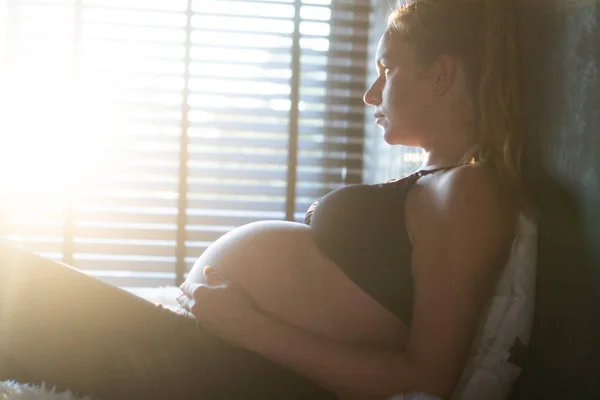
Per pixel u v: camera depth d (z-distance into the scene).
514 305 0.87
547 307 0.88
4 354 0.78
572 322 0.81
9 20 1.98
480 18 0.94
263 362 0.82
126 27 2.01
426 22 0.95
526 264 0.87
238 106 2.03
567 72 0.84
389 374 0.81
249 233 0.97
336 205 0.92
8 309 0.77
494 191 0.85
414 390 0.81
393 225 0.88
